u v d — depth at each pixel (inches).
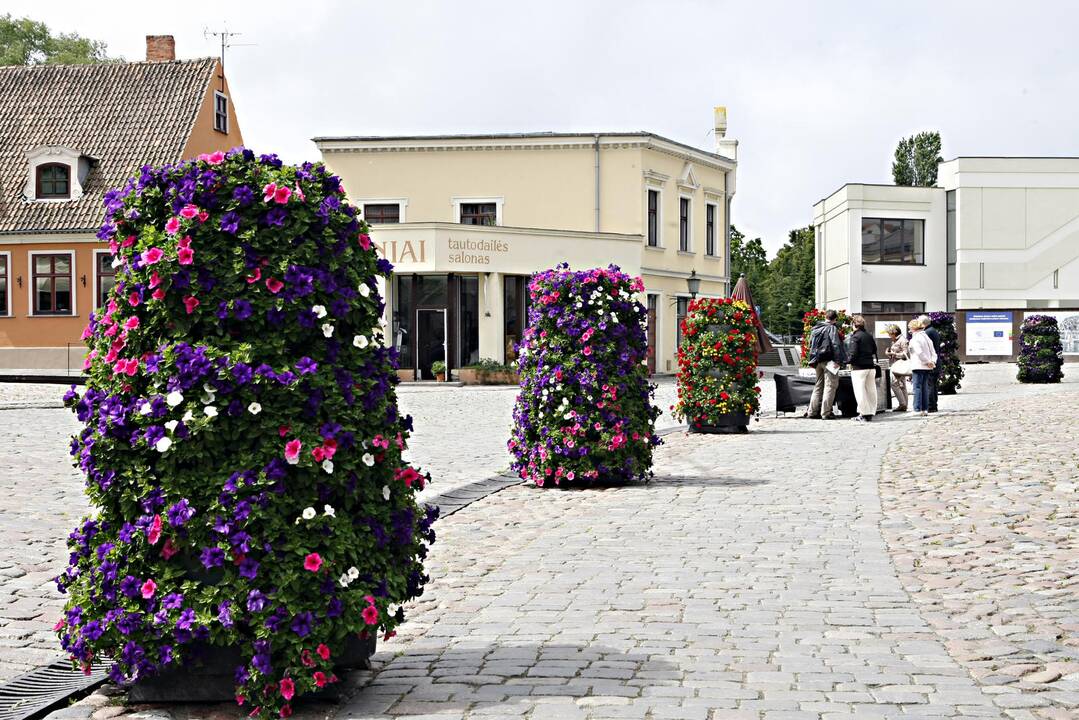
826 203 2373.3
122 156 1718.8
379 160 1769.2
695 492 446.9
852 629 237.8
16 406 930.1
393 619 202.7
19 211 1676.9
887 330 897.5
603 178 1754.4
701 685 201.0
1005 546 320.2
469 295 1565.0
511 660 220.1
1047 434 619.5
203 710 195.0
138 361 196.2
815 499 420.2
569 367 467.8
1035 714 182.5
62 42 2677.2
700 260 1969.7
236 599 188.2
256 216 201.5
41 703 198.5
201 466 192.5
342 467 195.8
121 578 192.1
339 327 205.2
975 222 2187.5
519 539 354.3
